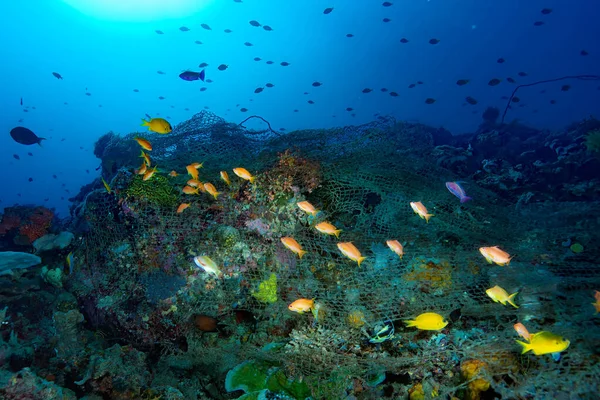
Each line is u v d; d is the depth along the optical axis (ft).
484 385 10.05
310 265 14.11
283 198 15.60
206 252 14.65
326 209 16.30
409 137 19.67
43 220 20.76
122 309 14.61
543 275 12.38
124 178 17.75
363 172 16.10
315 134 17.89
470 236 14.87
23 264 16.78
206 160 18.25
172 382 13.58
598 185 24.02
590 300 10.94
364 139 17.49
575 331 10.05
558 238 14.57
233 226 15.47
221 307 13.83
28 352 13.69
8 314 15.74
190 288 14.15
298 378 11.89
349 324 11.87
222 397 12.93
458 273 12.97
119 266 15.52
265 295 13.64
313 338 11.95
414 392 10.87
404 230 15.28
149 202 16.06
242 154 18.19
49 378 12.46
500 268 12.98
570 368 9.47
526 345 8.71
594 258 13.21
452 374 10.96
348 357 11.35
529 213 16.60
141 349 14.58
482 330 11.50
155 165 17.93
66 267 17.30
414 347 11.46
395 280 12.85
